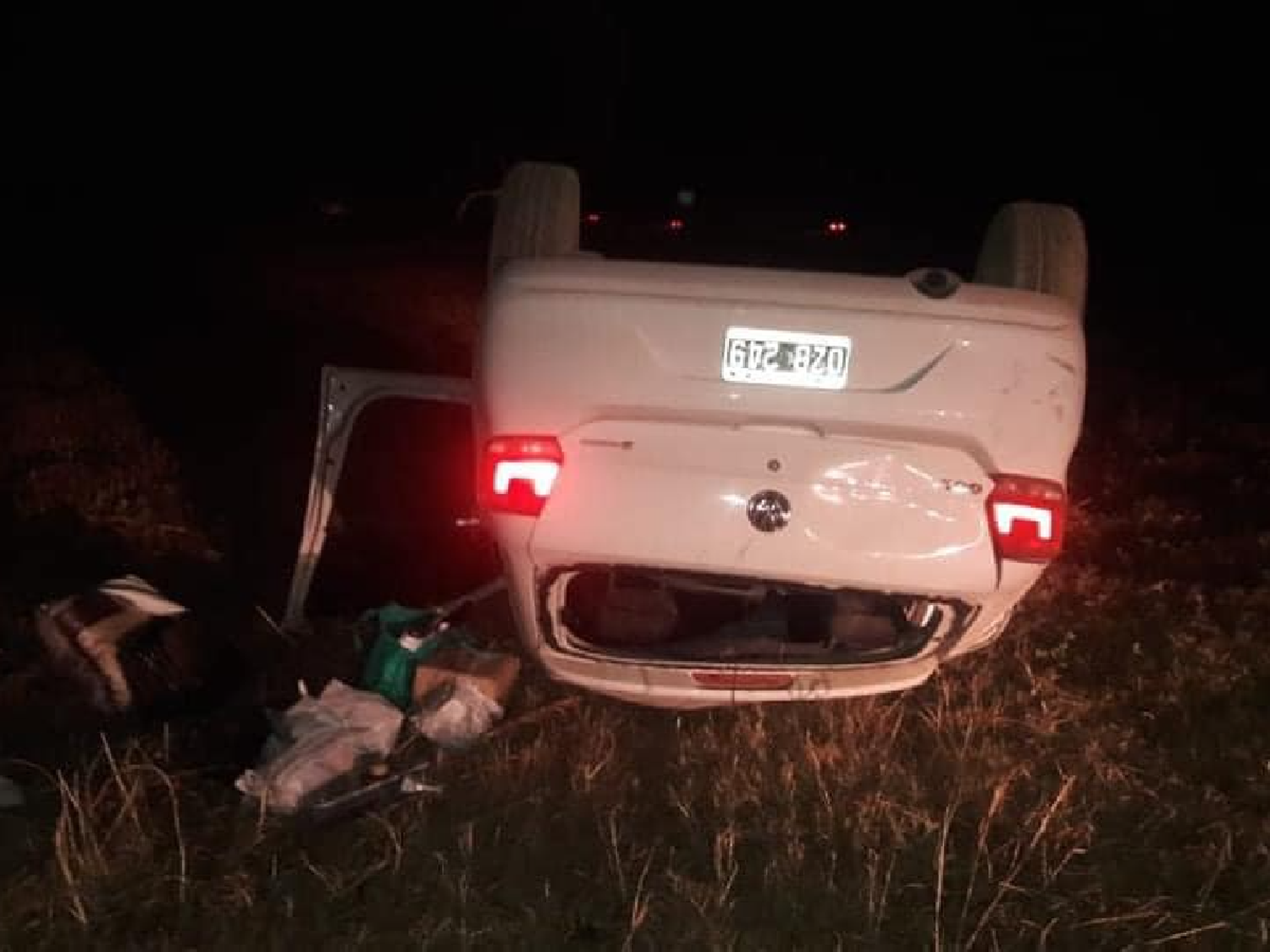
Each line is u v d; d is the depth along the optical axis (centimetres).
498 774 471
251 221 2295
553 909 403
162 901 403
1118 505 854
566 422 428
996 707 525
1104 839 447
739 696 474
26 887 403
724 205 882
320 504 598
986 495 425
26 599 621
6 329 1151
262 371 1125
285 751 464
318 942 389
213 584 677
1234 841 446
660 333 421
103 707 514
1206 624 619
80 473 788
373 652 541
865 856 434
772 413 420
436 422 917
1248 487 883
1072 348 420
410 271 1859
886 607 487
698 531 427
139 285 1509
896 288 422
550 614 461
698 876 427
